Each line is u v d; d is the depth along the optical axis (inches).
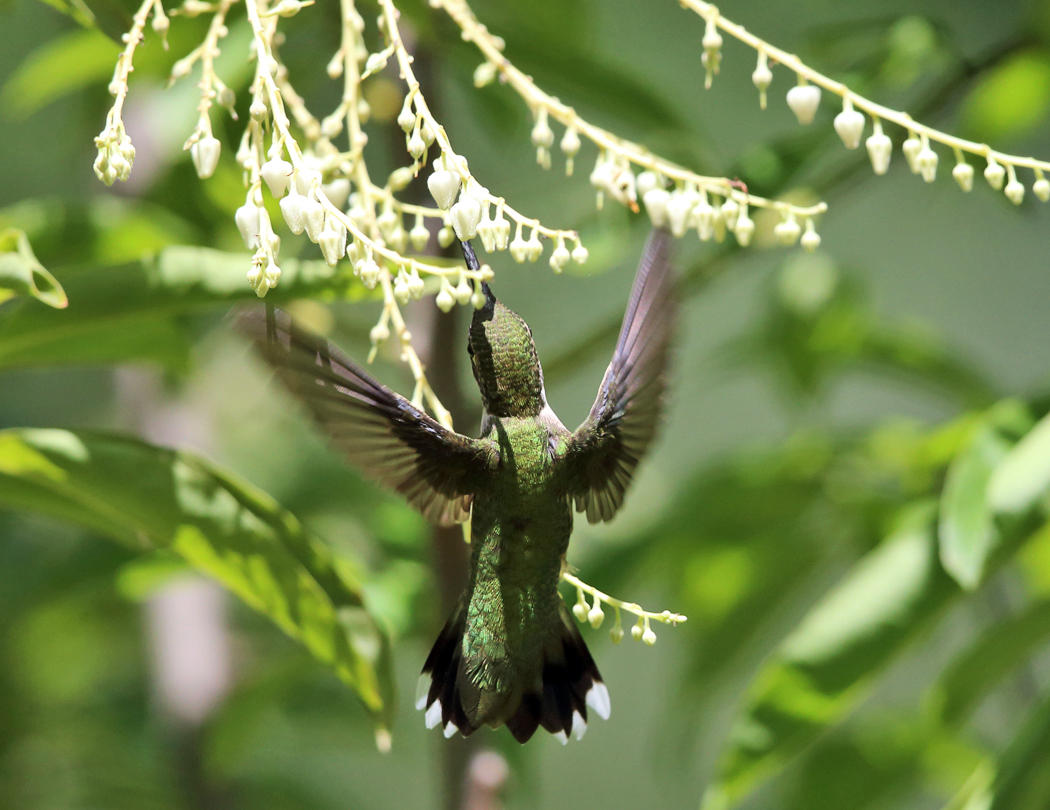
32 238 117.8
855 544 121.1
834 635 117.3
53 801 124.5
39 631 124.7
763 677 117.2
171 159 120.1
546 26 122.5
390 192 115.8
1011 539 116.8
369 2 118.5
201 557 116.5
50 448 116.2
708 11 115.0
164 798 124.6
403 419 115.3
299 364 114.7
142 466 116.3
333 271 115.9
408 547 121.3
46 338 116.3
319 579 116.5
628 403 116.2
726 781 117.0
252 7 114.3
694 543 121.2
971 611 120.9
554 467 116.2
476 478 116.0
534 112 115.3
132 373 124.9
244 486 116.6
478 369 116.3
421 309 119.1
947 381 123.3
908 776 121.7
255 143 114.3
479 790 119.0
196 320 123.2
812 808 121.6
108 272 116.0
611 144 115.1
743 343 123.9
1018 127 122.3
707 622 121.4
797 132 118.7
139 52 119.6
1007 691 122.3
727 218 115.2
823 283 123.4
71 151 125.2
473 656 116.3
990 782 117.0
